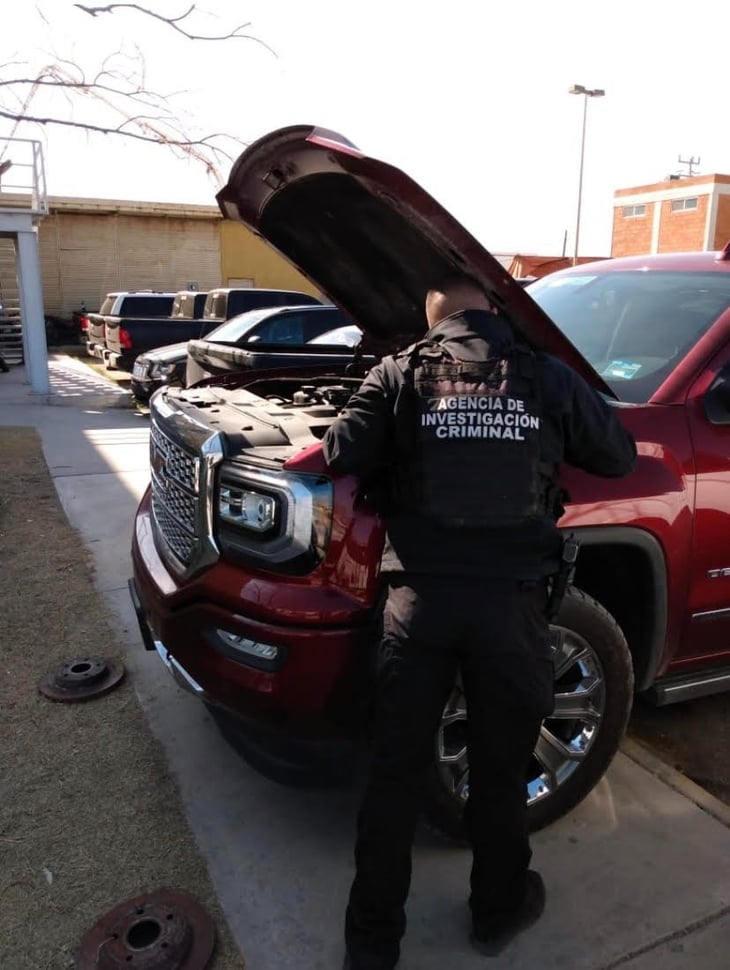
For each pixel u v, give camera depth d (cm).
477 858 221
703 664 311
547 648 208
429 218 211
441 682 204
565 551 208
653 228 5338
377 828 208
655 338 316
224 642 242
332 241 301
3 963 220
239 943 228
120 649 395
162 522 297
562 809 270
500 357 203
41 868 254
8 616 428
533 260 3075
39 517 600
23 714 338
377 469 210
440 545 199
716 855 265
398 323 336
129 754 313
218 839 269
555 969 222
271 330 1009
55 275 2483
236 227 2644
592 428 210
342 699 231
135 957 218
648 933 234
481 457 194
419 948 228
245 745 273
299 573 229
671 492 267
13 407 1208
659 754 331
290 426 270
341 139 235
